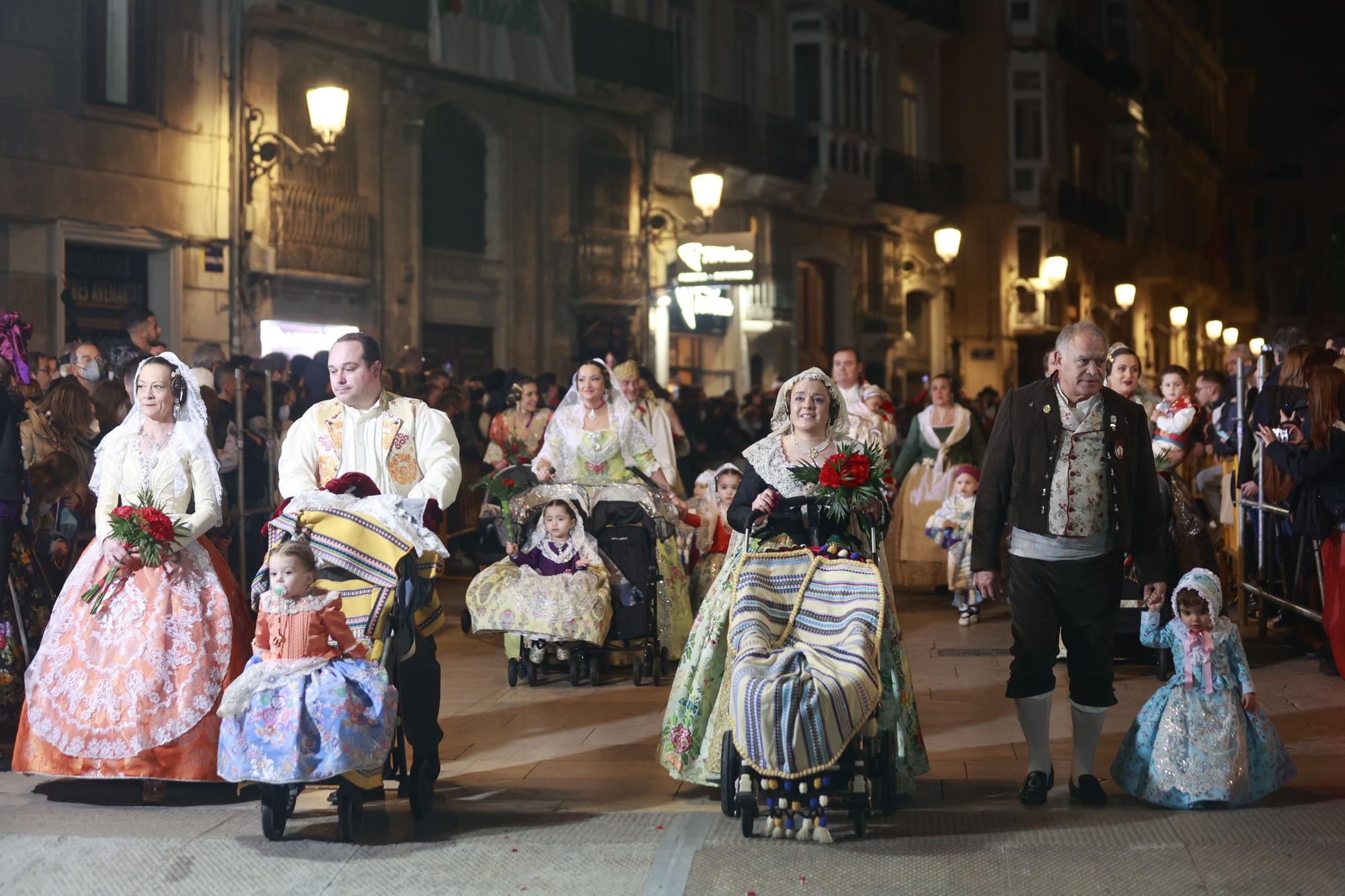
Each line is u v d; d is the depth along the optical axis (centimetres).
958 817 559
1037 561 585
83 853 528
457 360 2081
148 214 1581
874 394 1155
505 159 2138
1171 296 4825
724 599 588
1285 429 861
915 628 1085
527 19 2067
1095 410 581
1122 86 4091
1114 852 510
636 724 765
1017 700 593
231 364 1041
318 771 513
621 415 907
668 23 2484
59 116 1486
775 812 529
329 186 1842
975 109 3400
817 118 2812
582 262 2252
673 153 2456
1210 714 573
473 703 827
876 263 3061
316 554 550
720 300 2536
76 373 947
